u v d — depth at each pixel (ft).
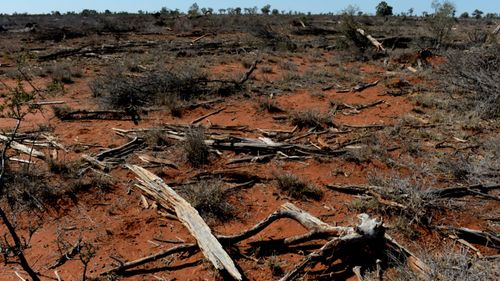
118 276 13.15
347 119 29.32
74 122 27.58
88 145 23.29
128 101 31.45
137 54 56.54
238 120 28.73
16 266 13.44
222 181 19.34
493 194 17.92
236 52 59.00
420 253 13.10
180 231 15.56
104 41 71.51
